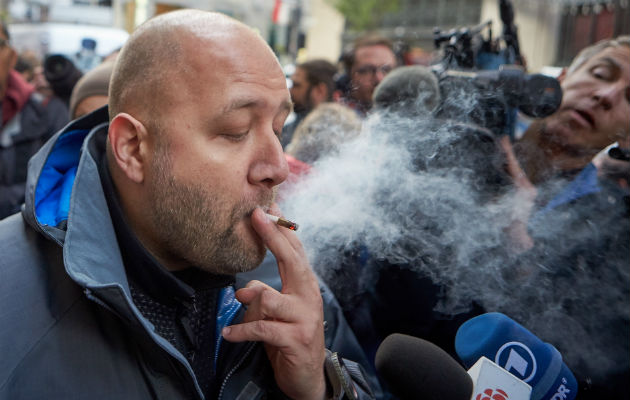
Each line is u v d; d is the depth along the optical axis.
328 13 19.83
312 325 0.94
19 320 0.84
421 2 18.08
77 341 0.85
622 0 13.05
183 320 0.96
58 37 5.44
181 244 0.89
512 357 1.15
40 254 0.92
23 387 0.80
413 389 1.03
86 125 1.07
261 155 0.90
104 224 0.91
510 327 1.18
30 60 5.01
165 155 0.86
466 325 1.21
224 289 1.08
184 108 0.85
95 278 0.85
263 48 0.91
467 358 1.18
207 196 0.87
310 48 20.08
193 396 0.90
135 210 0.93
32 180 0.92
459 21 17.09
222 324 1.04
